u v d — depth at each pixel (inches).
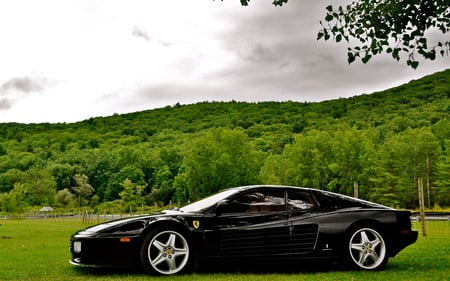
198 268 298.8
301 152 2655.0
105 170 5782.5
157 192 4507.9
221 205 279.0
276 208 286.2
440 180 2407.7
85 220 1924.2
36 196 4180.6
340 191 2635.3
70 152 7519.7
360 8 321.7
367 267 289.0
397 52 322.3
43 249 479.8
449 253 376.2
